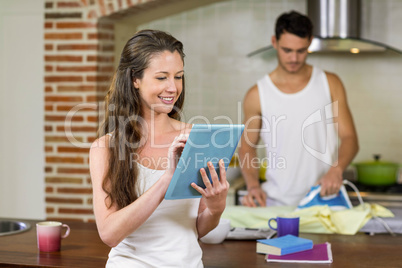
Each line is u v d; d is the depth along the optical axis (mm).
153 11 4793
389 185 4504
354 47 4660
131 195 1932
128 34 5105
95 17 4449
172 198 1836
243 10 5332
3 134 4844
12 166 4855
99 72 4512
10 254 2402
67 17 4488
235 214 2998
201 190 1854
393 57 5121
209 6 5387
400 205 4148
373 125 5207
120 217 1833
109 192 1926
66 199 4582
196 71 5445
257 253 2410
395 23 5090
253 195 3826
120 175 1931
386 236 2723
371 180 4508
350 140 3889
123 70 1977
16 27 4734
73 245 2555
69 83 4520
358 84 5203
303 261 2254
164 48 1907
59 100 4547
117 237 1852
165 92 1914
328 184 3260
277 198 3898
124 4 4410
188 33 5438
